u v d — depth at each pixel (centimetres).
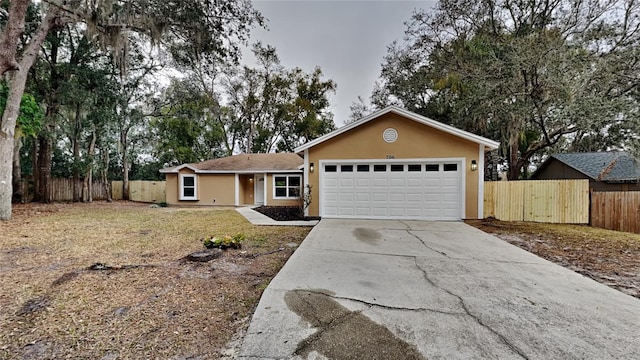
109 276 378
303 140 2625
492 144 815
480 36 1196
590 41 934
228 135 2572
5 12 1028
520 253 479
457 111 1252
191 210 1234
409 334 236
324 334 237
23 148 1536
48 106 1287
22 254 482
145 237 627
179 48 1087
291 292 316
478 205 842
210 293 329
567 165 1489
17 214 980
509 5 1220
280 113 2483
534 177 1920
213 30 1000
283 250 520
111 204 1542
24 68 883
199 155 2348
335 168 917
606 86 865
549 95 912
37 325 260
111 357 218
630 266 435
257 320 259
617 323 252
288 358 208
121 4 914
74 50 1333
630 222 766
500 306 284
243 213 1102
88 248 525
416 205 871
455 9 1273
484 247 518
